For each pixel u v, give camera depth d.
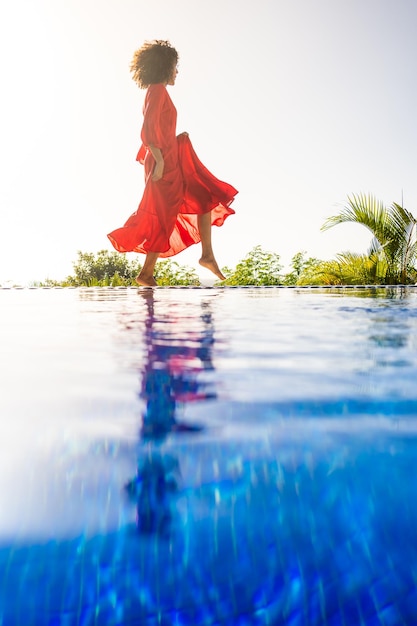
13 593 0.44
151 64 4.99
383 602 0.43
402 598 0.43
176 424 0.81
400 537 0.49
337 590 0.44
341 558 0.48
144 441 0.74
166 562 0.46
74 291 6.07
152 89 4.98
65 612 0.42
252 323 2.17
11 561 0.47
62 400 0.96
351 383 1.06
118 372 1.20
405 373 1.15
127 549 0.48
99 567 0.46
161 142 4.99
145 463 0.66
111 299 4.13
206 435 0.76
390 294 4.63
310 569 0.46
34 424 0.82
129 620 0.42
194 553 0.48
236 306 3.17
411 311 2.72
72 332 1.95
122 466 0.66
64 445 0.73
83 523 0.52
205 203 5.29
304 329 1.94
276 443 0.73
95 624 0.41
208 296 4.42
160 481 0.60
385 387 1.02
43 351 1.51
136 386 1.07
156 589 0.44
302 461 0.66
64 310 3.03
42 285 11.37
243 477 0.62
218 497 0.58
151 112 4.95
